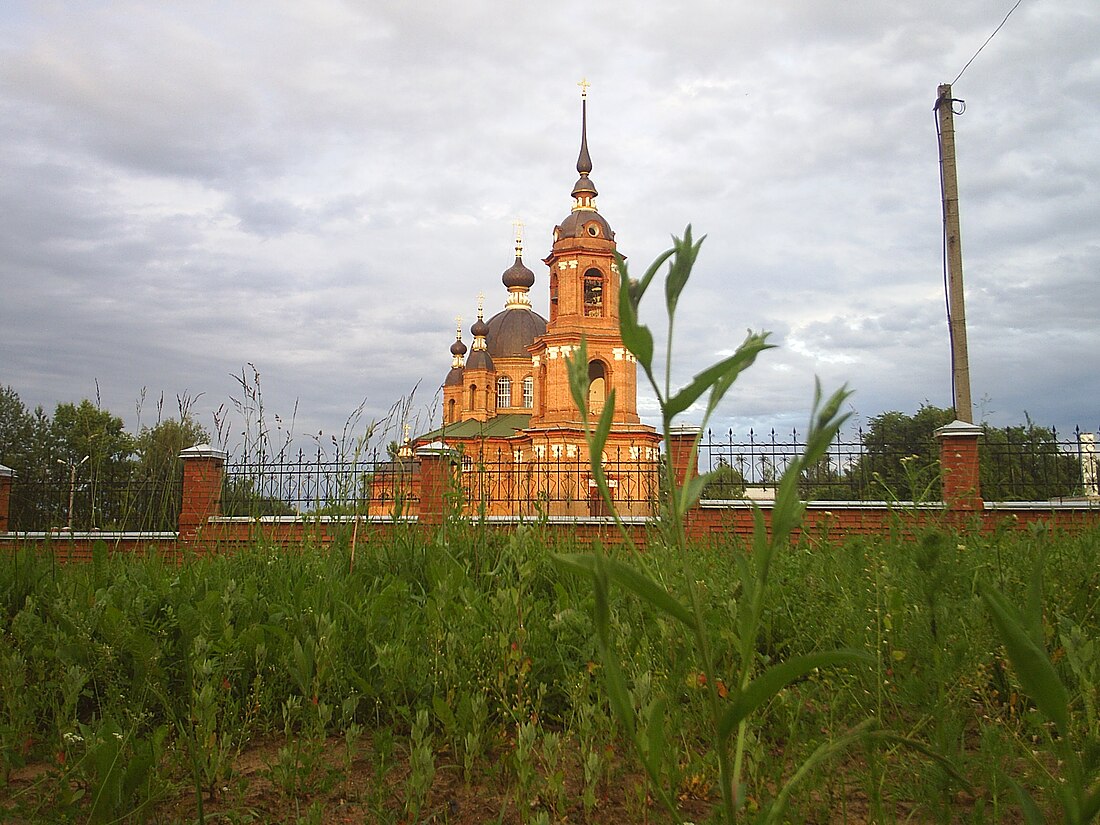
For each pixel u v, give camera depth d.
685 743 2.34
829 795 2.07
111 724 2.22
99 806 1.97
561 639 3.13
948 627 2.19
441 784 2.46
